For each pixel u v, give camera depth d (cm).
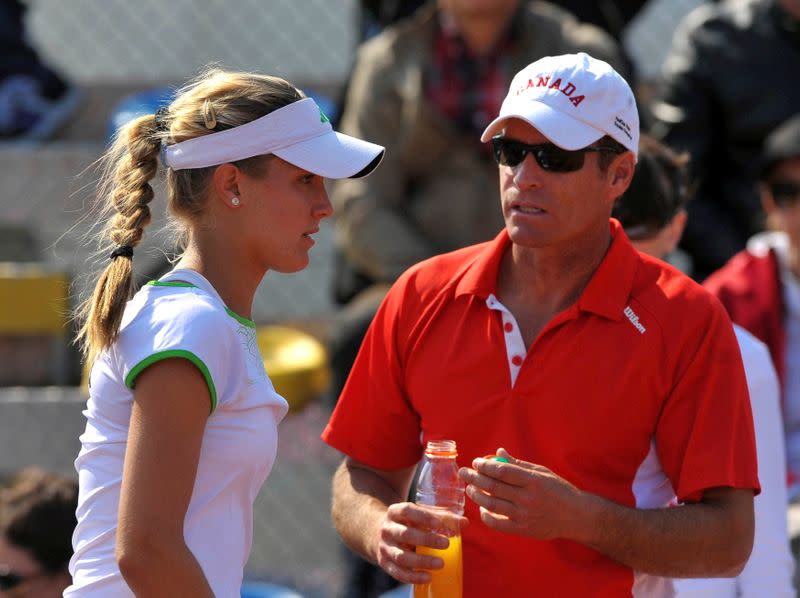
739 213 1842
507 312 911
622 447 886
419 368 937
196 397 784
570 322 896
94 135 2392
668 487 918
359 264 1781
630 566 866
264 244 847
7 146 2261
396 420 967
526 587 891
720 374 882
